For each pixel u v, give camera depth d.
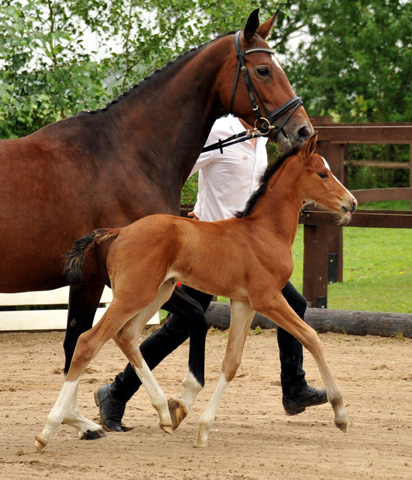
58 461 6.48
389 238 27.11
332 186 7.43
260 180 7.35
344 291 17.58
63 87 15.21
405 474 6.12
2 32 14.76
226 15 16.81
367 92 37.53
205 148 8.23
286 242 7.26
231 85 7.87
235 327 7.18
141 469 6.25
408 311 15.08
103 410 7.71
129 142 7.59
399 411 8.45
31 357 12.17
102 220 7.29
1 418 8.16
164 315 16.19
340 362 11.24
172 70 7.91
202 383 7.41
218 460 6.53
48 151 7.23
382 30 36.38
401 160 35.88
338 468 6.28
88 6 16.53
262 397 9.24
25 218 6.96
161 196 7.64
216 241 6.93
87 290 7.62
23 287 7.26
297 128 7.71
